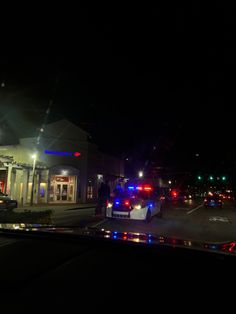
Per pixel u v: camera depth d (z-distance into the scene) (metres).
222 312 1.55
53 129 34.69
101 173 40.53
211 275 1.81
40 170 33.09
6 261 2.12
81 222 15.73
